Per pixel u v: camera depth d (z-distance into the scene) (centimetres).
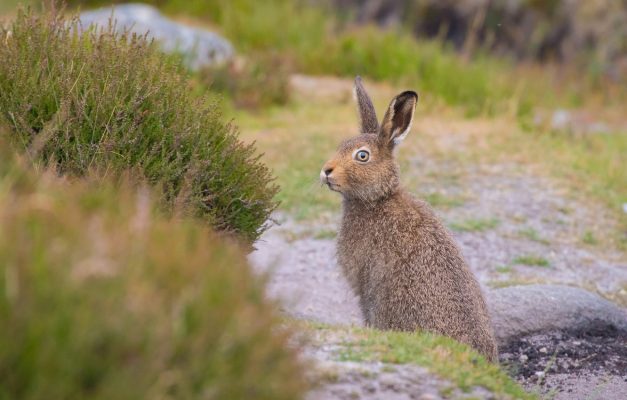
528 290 2475
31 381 981
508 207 3306
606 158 4050
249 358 1145
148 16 4791
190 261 1185
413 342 1734
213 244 1340
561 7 6700
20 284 1012
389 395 1503
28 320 997
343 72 5431
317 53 5497
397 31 6241
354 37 5634
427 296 1992
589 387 2081
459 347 1789
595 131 4978
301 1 6575
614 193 3562
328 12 6612
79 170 1836
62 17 2147
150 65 2067
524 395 1653
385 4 6875
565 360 2241
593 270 2859
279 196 3244
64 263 1057
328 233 3022
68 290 1030
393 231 2066
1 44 2014
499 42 6756
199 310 1122
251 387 1146
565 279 2761
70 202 1223
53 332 1000
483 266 2838
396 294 2030
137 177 1788
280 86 4625
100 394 1000
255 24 5816
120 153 1877
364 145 2112
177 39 4331
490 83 5228
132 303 1062
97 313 1031
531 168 3681
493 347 2022
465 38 6788
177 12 6159
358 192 2100
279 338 1251
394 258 2047
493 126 4306
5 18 2303
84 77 1953
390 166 2120
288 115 4447
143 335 1053
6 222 1076
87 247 1098
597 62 6366
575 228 3186
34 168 1673
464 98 5009
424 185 3462
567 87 6188
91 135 1902
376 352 1648
